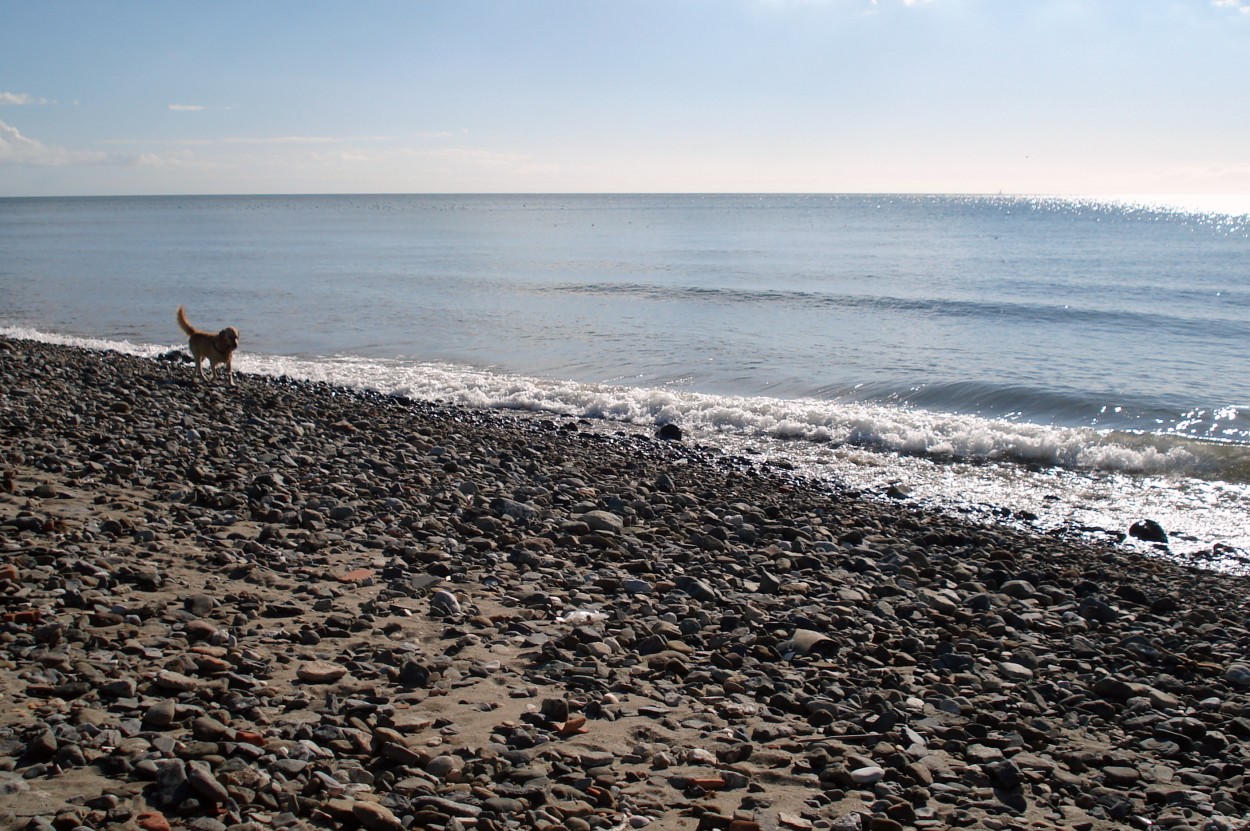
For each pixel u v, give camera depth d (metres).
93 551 7.14
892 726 5.34
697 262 53.66
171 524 8.22
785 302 35.12
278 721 4.65
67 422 12.39
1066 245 67.69
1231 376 21.44
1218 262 50.75
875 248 66.00
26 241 77.62
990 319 30.62
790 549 9.69
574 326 29.95
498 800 4.03
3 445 10.53
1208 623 8.30
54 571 6.53
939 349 25.33
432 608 6.74
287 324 30.77
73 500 8.58
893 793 4.48
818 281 42.41
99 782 3.88
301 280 43.97
